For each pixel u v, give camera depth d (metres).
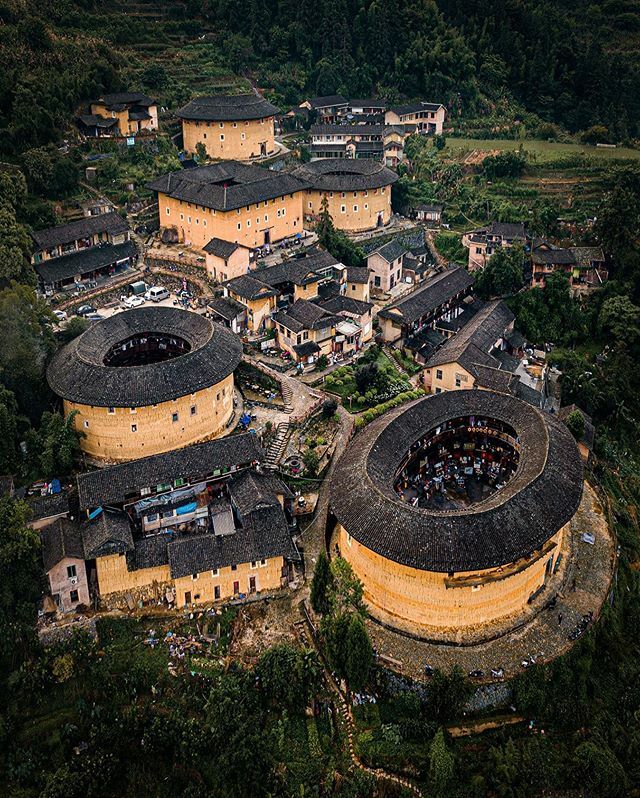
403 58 192.25
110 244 122.56
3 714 67.19
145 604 75.62
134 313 98.88
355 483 77.06
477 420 91.81
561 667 71.19
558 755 66.94
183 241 132.38
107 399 83.25
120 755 65.31
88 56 159.88
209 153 156.88
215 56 186.88
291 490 86.31
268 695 68.31
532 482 75.12
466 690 67.75
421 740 66.75
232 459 82.19
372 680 70.00
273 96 183.62
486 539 70.00
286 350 108.06
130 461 82.50
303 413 95.56
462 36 198.38
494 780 64.06
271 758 64.56
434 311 122.06
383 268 130.25
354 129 170.38
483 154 171.38
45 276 112.12
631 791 65.88
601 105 193.00
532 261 132.25
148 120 154.62
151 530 80.12
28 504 76.94
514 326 128.50
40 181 127.25
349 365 108.81
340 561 72.81
